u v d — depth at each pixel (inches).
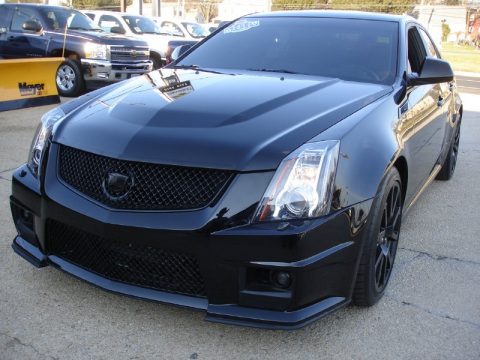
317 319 98.7
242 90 125.5
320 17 169.5
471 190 225.9
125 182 101.2
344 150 102.1
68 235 111.3
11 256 138.4
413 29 174.7
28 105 343.9
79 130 113.3
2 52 446.9
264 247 93.7
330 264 98.4
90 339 106.1
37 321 111.2
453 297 129.6
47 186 112.0
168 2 2395.4
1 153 238.8
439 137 181.8
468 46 1990.7
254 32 168.4
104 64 420.5
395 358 104.4
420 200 208.4
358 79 143.2
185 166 97.9
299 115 110.5
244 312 97.9
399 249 158.1
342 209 99.2
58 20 439.8
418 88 154.9
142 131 105.8
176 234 96.3
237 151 98.3
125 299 120.3
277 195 95.2
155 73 149.9
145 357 101.5
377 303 123.9
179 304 101.2
